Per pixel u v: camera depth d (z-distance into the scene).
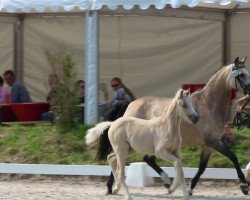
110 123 12.51
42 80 22.00
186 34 21.34
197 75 21.38
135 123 11.91
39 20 22.02
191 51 21.39
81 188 13.88
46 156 15.50
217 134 12.88
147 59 21.64
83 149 15.63
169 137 11.46
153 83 21.64
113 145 12.17
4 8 16.69
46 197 12.45
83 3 16.28
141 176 14.17
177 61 21.48
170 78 21.55
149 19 21.50
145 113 13.10
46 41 21.98
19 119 17.70
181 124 12.79
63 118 16.34
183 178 11.48
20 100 18.66
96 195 12.77
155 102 13.07
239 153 14.88
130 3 15.88
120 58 21.75
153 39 21.56
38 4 16.45
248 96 13.61
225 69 13.00
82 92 18.09
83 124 16.61
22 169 15.12
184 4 15.51
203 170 13.12
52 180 14.91
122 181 12.05
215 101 12.95
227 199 12.49
